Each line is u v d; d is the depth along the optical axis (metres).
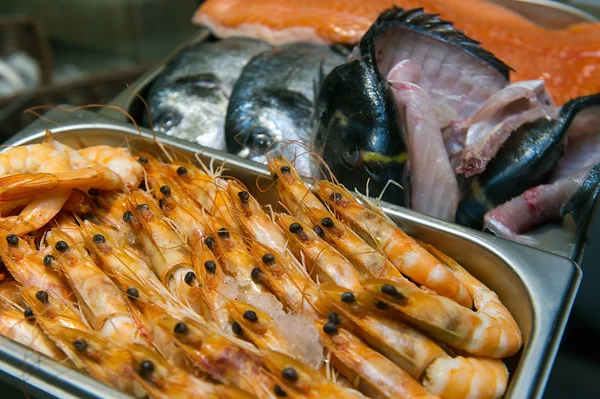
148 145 0.48
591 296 0.51
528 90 0.45
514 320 0.38
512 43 0.58
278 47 0.55
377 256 0.39
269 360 0.34
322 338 0.35
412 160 0.45
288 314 0.36
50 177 0.41
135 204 0.42
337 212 0.41
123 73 0.72
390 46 0.48
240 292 0.38
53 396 0.34
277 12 0.59
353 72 0.45
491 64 0.48
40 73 0.85
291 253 0.40
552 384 0.49
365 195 0.44
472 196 0.45
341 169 0.45
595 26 0.61
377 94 0.44
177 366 0.35
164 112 0.53
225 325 0.36
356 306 0.36
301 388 0.33
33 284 0.39
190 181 0.45
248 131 0.50
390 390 0.34
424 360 0.35
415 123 0.44
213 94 0.54
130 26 1.03
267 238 0.41
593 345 0.50
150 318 0.36
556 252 0.42
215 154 0.46
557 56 0.56
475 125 0.46
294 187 0.42
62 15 1.05
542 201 0.43
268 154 0.46
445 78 0.49
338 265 0.39
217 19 0.60
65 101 0.68
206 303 0.37
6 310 0.39
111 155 0.45
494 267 0.39
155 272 0.41
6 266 0.40
